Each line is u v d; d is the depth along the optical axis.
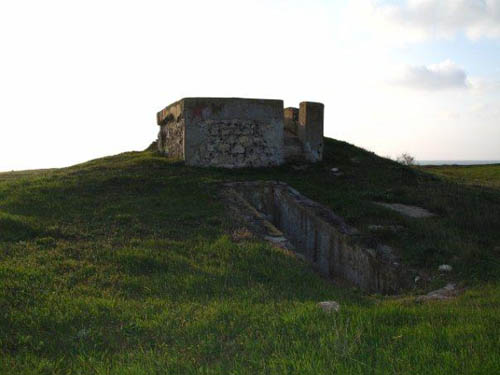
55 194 9.70
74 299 4.95
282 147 13.08
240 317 4.59
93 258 6.42
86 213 8.59
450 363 3.21
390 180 12.80
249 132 12.67
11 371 3.44
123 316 4.62
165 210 8.93
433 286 6.68
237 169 12.42
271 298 5.47
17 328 4.21
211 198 9.81
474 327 3.96
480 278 6.82
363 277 7.71
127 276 5.88
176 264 6.41
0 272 5.41
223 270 6.37
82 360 3.68
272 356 3.54
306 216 9.38
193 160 12.30
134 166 12.27
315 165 13.48
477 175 22.20
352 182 12.33
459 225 9.33
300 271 6.72
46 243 6.92
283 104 13.05
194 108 12.23
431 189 12.02
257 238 7.86
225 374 3.32
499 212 10.42
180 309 4.89
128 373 3.34
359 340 3.69
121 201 9.38
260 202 10.81
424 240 8.25
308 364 3.24
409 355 3.41
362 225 8.85
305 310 4.60
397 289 7.09
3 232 7.12
